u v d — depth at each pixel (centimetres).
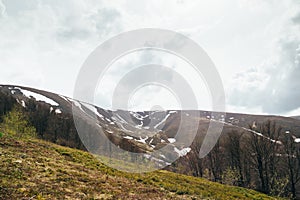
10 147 2567
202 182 3469
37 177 1659
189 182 3084
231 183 6375
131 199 1602
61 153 2911
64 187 1568
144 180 2339
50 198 1306
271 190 5797
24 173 1672
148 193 1892
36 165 1986
